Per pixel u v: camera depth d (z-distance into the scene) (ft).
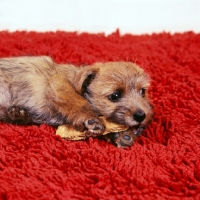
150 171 1.71
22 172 1.69
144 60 2.78
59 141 1.90
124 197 1.56
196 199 1.57
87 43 3.01
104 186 1.62
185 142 1.94
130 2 3.39
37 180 1.64
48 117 2.03
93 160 1.78
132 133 1.96
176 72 2.61
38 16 3.32
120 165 1.73
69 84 2.04
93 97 2.01
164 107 2.26
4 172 1.67
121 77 2.01
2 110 2.04
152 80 2.48
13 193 1.54
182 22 3.47
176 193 1.61
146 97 2.15
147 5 3.41
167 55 2.92
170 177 1.71
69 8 3.33
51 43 2.96
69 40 3.02
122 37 3.19
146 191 1.60
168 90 2.43
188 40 3.17
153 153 1.84
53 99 1.99
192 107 2.24
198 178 1.71
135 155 1.82
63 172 1.71
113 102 1.99
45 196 1.54
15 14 3.29
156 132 2.04
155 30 3.46
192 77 2.55
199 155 1.85
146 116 1.95
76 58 2.80
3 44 2.85
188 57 2.84
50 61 2.19
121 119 1.94
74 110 1.97
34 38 3.01
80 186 1.62
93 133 1.92
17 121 2.05
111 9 3.39
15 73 2.08
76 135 1.94
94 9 3.37
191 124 2.12
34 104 2.02
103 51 2.90
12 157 1.77
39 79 2.05
